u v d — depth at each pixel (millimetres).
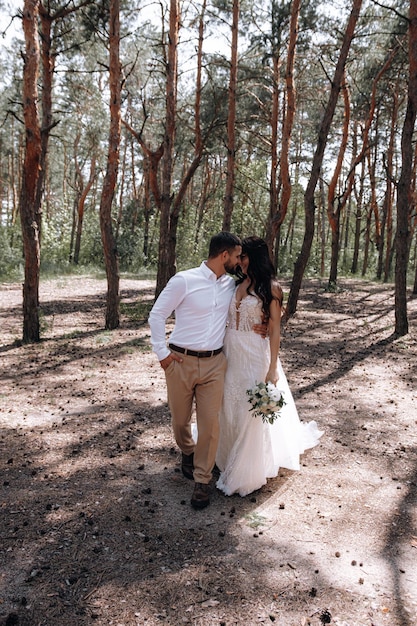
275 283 3650
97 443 4680
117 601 2619
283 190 14250
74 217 32594
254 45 17422
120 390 6367
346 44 10617
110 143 9898
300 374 7316
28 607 2566
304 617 2531
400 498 3771
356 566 2949
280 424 4020
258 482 3758
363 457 4488
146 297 16125
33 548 3053
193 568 2889
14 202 36125
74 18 14016
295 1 13359
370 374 7367
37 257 8859
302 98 21594
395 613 2574
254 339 3691
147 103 23547
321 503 3674
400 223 9867
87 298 16031
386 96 23703
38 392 6223
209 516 3457
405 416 5586
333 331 10883
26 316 9023
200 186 44281
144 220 32562
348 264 36438
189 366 3475
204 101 20531
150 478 4000
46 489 3789
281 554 3041
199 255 28203
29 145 8094
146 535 3207
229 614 2539
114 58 9750
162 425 5176
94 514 3443
